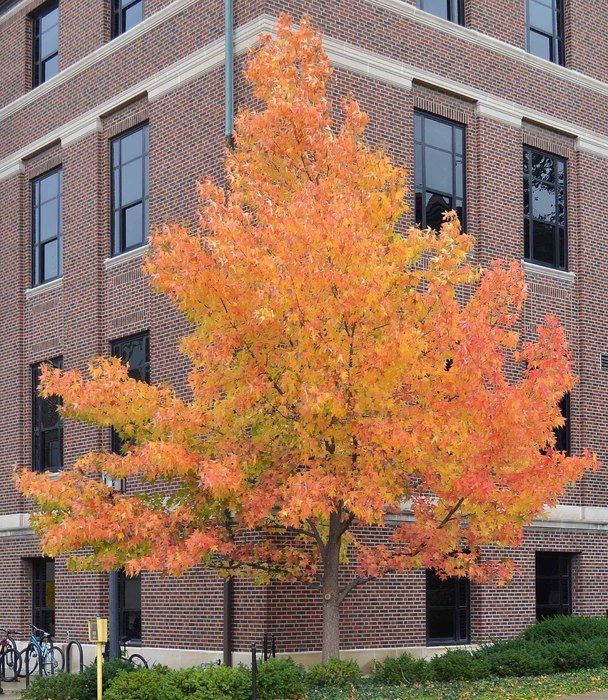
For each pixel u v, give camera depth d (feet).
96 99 103.71
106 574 97.60
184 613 88.17
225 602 83.20
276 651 80.69
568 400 104.01
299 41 71.87
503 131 101.14
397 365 61.62
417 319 65.77
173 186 93.76
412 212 92.94
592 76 110.32
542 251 104.17
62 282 106.01
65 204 106.32
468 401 62.85
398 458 63.52
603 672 81.41
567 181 107.55
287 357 63.26
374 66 91.66
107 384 67.51
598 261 107.76
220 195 69.21
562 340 64.95
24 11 115.55
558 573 102.89
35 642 94.89
